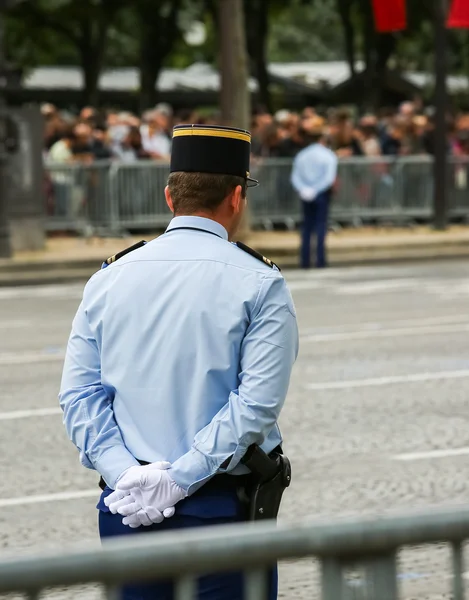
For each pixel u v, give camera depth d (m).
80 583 5.00
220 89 56.41
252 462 8.31
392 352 30.80
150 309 8.48
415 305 39.72
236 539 5.20
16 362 30.22
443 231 61.59
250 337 8.35
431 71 104.88
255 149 59.44
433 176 62.19
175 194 8.80
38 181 53.03
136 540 5.19
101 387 8.66
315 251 51.94
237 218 8.90
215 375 8.33
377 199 61.69
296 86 99.94
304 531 5.28
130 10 99.38
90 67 91.88
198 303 8.41
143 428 8.39
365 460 20.56
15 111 52.66
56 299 43.06
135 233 57.16
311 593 14.35
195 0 89.50
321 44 177.25
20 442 22.06
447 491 18.81
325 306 39.75
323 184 50.75
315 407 24.52
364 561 5.41
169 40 90.38
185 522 8.28
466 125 67.44
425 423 23.11
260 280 8.45
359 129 63.31
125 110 101.25
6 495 18.80
